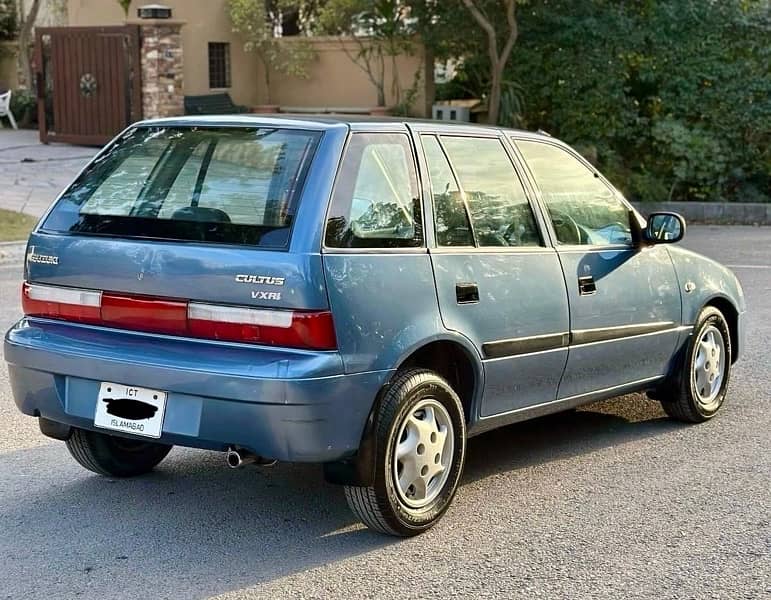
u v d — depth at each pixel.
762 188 20.16
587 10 20.20
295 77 24.34
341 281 4.69
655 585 4.58
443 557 4.85
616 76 20.00
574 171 6.26
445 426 5.18
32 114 27.06
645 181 19.61
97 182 5.38
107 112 22.47
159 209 5.08
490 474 6.05
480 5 20.31
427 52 22.22
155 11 21.77
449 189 5.38
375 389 4.80
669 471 6.12
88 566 4.71
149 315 4.89
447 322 5.14
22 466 6.04
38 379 5.16
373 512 4.93
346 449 4.74
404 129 5.27
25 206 15.94
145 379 4.80
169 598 4.39
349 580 4.59
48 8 28.39
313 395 4.57
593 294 6.04
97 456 5.71
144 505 5.48
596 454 6.44
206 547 4.94
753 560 4.86
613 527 5.25
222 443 4.71
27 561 4.76
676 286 6.71
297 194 4.79
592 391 6.20
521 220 5.77
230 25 24.23
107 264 5.01
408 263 5.01
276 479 5.92
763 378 8.25
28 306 5.34
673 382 6.89
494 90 20.03
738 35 20.17
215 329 4.73
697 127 19.94
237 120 5.23
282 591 4.47
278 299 4.61
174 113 22.20
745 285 12.08
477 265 5.36
